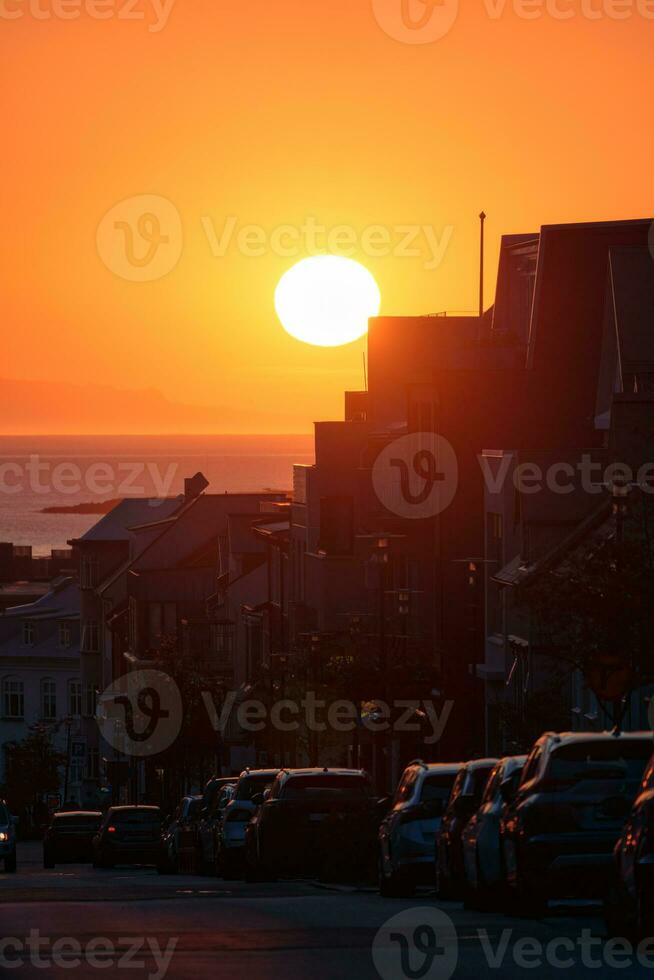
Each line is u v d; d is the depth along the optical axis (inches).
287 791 3009.4
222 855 3535.9
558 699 2819.9
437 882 2269.9
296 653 5255.9
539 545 3951.8
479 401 4800.7
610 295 4033.0
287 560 6761.8
